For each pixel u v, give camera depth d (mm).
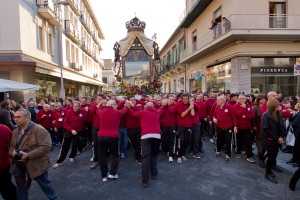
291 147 7441
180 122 6617
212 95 9375
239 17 13375
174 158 7047
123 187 5031
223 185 5059
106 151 5438
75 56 24266
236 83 13883
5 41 12594
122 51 13555
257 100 6676
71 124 6625
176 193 4703
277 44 13602
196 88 21672
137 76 13570
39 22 15289
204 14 18797
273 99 5199
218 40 14258
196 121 7074
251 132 6641
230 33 12836
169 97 7246
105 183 5270
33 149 3793
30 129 3824
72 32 21406
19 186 3836
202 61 19797
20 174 3826
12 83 8594
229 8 14578
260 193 4656
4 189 3900
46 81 16828
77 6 24547
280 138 5098
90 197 4594
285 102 8953
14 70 12266
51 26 17516
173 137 6812
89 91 35031
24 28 13164
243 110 6559
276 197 4484
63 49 19969
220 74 16562
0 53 12555
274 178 5277
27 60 12883
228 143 6762
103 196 4625
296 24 13359
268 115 5180
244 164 6441
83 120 6879
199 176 5590
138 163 6738
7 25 12555
